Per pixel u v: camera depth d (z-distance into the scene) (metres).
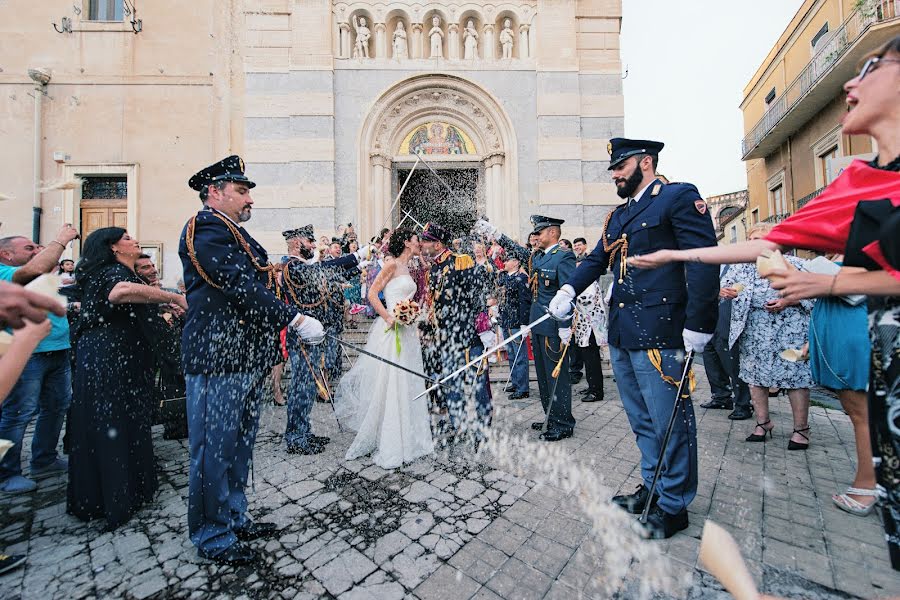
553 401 3.53
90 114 9.27
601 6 9.82
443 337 3.38
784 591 1.69
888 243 1.00
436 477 2.82
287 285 3.50
